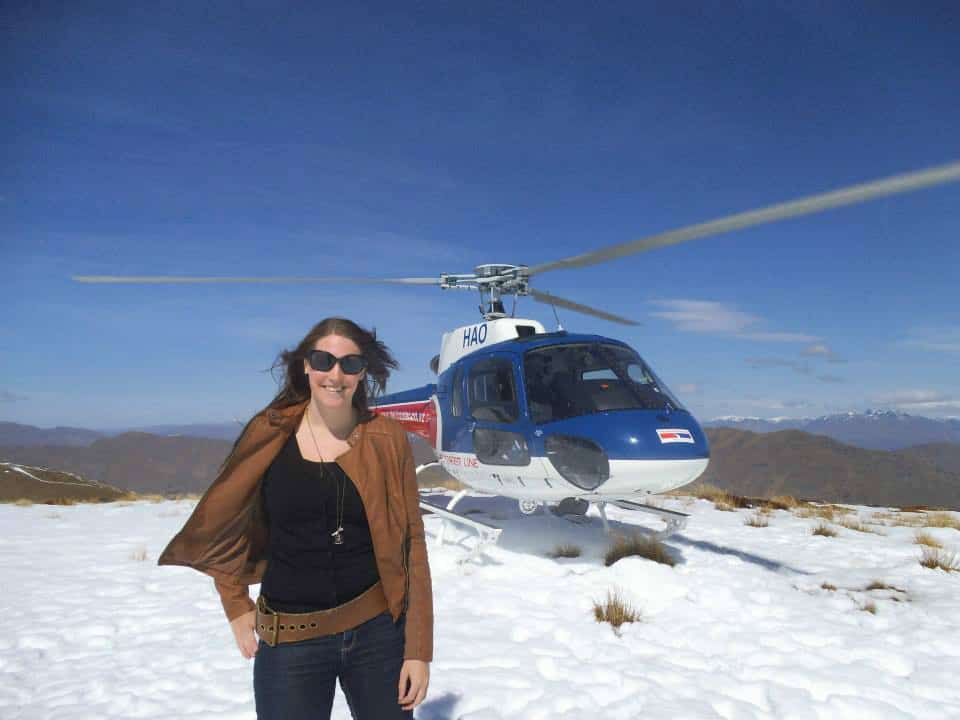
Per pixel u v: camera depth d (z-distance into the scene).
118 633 4.82
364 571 1.83
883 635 4.53
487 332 7.45
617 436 5.67
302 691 1.75
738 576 5.99
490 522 8.55
